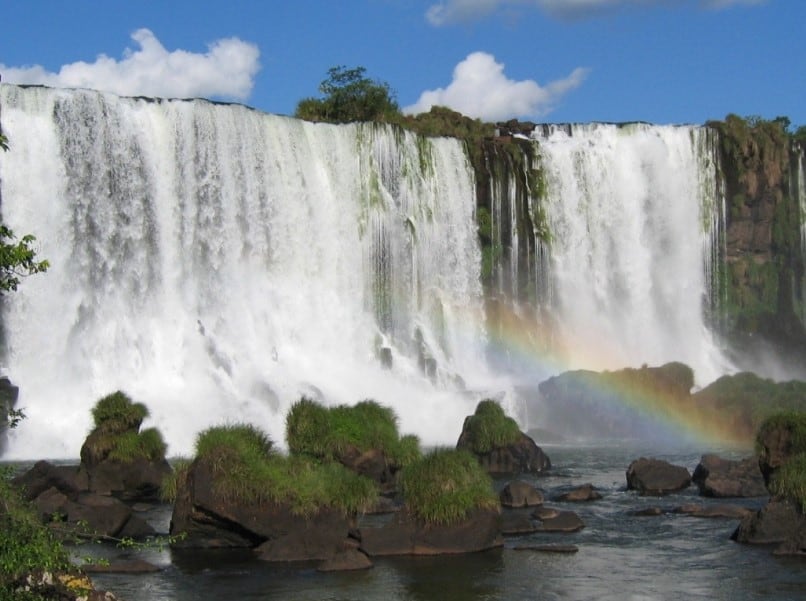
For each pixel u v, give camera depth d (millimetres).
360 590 21172
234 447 25203
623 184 76125
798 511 25781
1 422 44469
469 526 24797
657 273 76438
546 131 77375
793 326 80938
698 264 78000
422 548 24531
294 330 60938
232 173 59844
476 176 71000
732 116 80312
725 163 79500
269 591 21094
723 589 21344
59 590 17078
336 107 84562
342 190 64812
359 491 25031
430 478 25031
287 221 61938
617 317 74688
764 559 23953
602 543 25781
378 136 66562
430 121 75062
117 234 55719
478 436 40031
